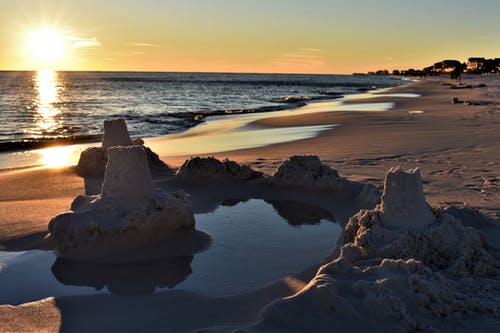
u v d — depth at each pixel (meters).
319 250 6.23
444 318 3.76
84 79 134.62
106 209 6.38
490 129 16.33
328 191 8.56
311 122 21.25
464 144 13.13
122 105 36.34
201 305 4.57
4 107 32.62
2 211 7.68
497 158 11.05
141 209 6.42
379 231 4.98
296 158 9.12
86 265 5.75
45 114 27.94
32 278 5.37
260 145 15.14
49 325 4.20
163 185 9.22
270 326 3.68
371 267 4.33
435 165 10.39
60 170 10.77
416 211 5.14
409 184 5.16
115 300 4.77
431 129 16.89
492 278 4.55
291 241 6.57
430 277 4.15
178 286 5.17
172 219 6.69
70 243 6.04
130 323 4.20
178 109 33.12
